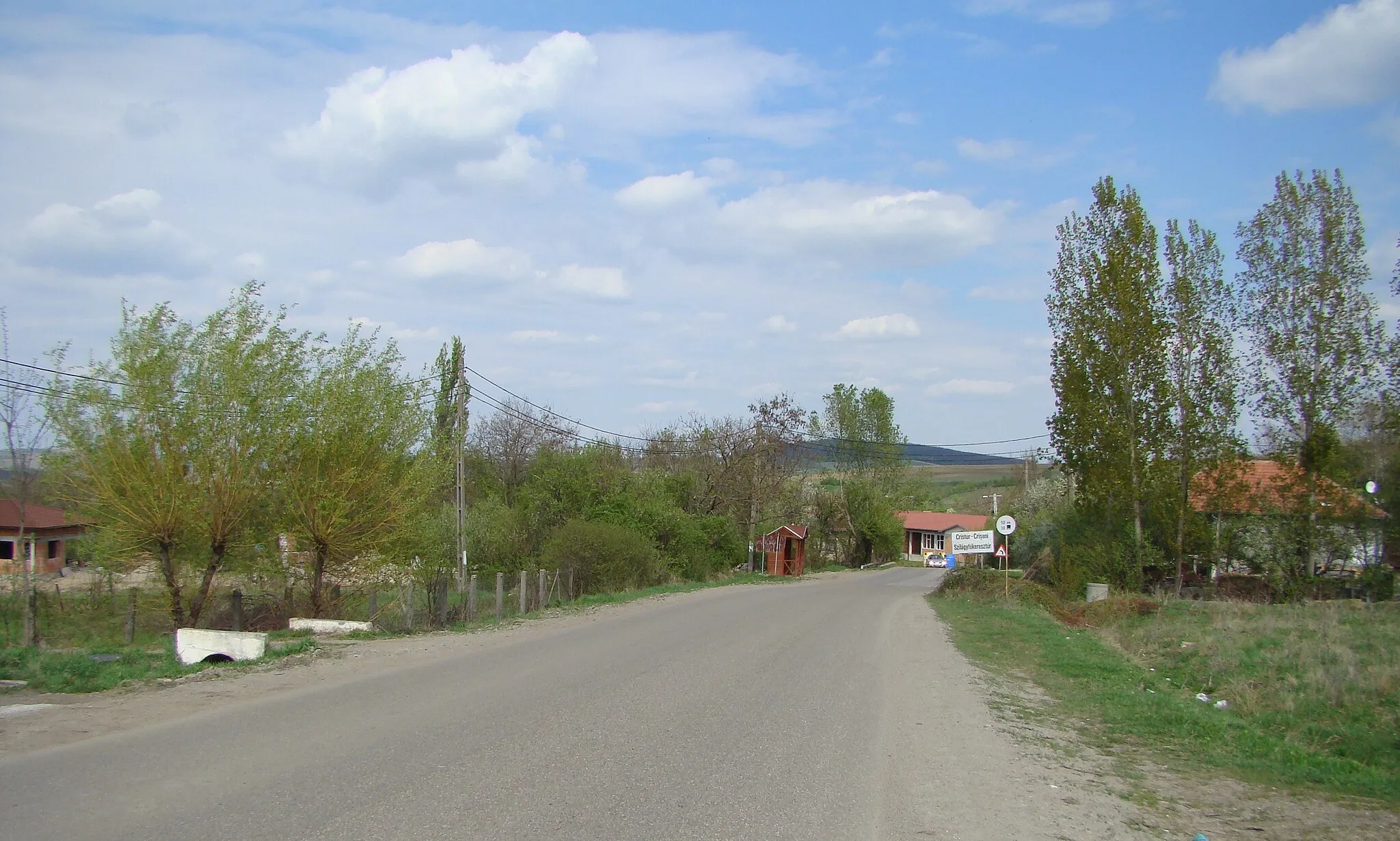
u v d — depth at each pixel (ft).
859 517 237.25
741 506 186.70
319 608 65.05
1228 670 52.44
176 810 19.75
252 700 32.99
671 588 112.06
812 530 232.32
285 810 19.86
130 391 55.93
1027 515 199.41
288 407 61.05
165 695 34.06
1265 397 102.47
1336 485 99.91
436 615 65.00
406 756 24.94
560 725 29.63
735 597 100.17
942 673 47.55
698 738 28.81
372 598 67.05
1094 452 111.65
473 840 18.40
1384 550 100.12
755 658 48.75
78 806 19.88
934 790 24.62
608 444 162.50
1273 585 101.65
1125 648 67.00
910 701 38.60
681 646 52.42
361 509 64.95
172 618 59.82
